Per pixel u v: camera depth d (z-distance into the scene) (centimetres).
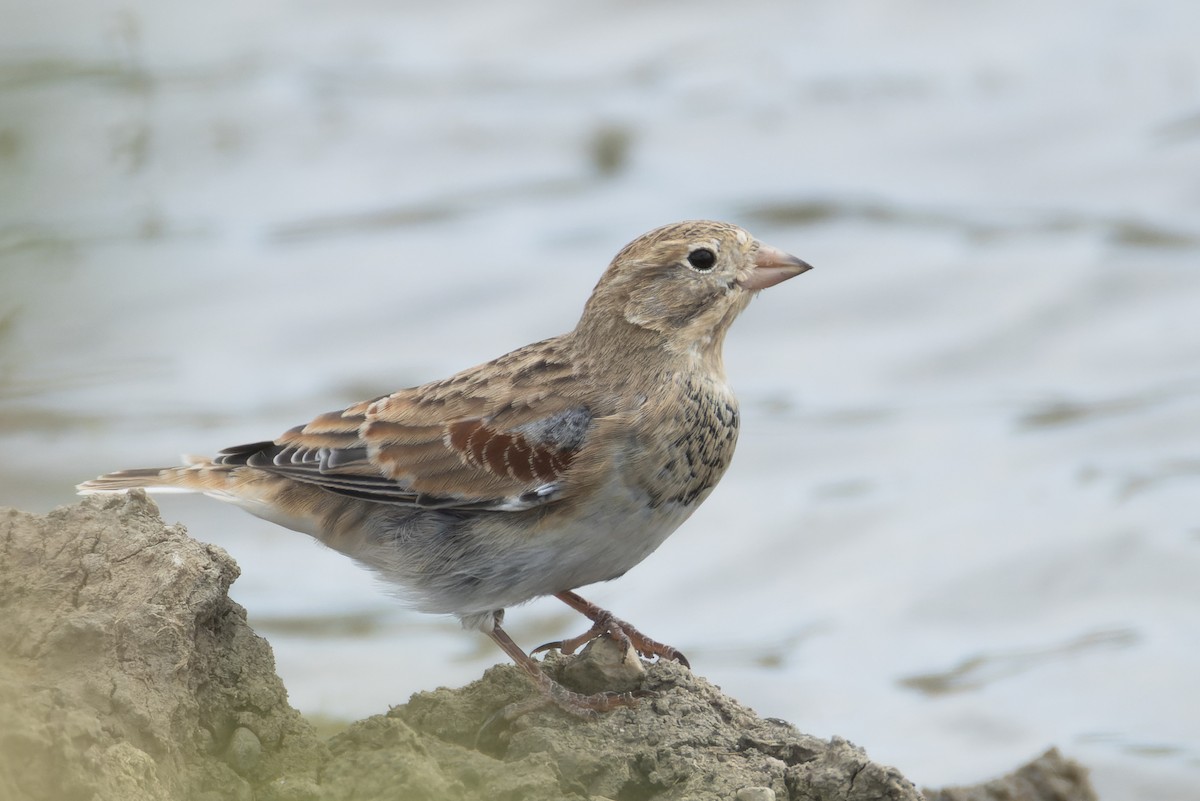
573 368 919
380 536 916
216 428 1811
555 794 745
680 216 2356
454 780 751
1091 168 2405
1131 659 1470
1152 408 1914
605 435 884
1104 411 1920
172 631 746
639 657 861
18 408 1775
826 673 1462
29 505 1652
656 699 813
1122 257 2197
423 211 2331
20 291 1884
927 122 2534
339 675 1382
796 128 2539
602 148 2486
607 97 2614
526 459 888
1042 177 2400
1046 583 1586
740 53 2741
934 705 1410
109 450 1748
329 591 1528
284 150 2405
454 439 897
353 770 750
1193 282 2145
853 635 1529
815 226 2338
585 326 933
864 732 1367
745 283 927
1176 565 1605
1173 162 2388
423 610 920
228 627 791
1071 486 1762
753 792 738
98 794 679
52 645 735
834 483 1798
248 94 2477
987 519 1700
